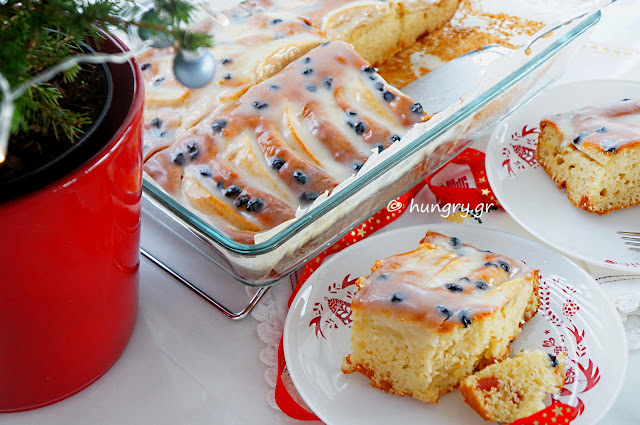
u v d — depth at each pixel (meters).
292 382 0.68
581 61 0.89
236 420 0.67
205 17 0.83
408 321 0.65
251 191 0.72
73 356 0.65
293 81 0.79
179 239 0.76
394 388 0.67
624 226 0.76
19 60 0.54
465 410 0.66
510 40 0.90
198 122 0.77
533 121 0.83
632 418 0.67
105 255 0.62
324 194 0.70
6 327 0.61
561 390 0.66
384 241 0.74
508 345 0.69
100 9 0.57
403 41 0.92
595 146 0.75
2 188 0.56
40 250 0.58
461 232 0.74
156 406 0.68
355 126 0.76
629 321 0.71
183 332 0.71
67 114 0.58
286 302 0.73
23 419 0.67
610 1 0.85
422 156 0.76
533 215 0.77
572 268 0.72
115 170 0.58
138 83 0.60
